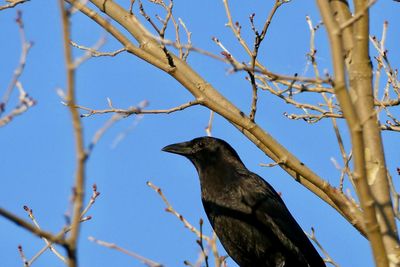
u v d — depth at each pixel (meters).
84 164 6.06
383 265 7.66
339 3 11.34
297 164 11.53
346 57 10.82
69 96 6.15
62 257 10.54
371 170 10.04
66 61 6.21
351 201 10.62
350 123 7.66
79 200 6.06
